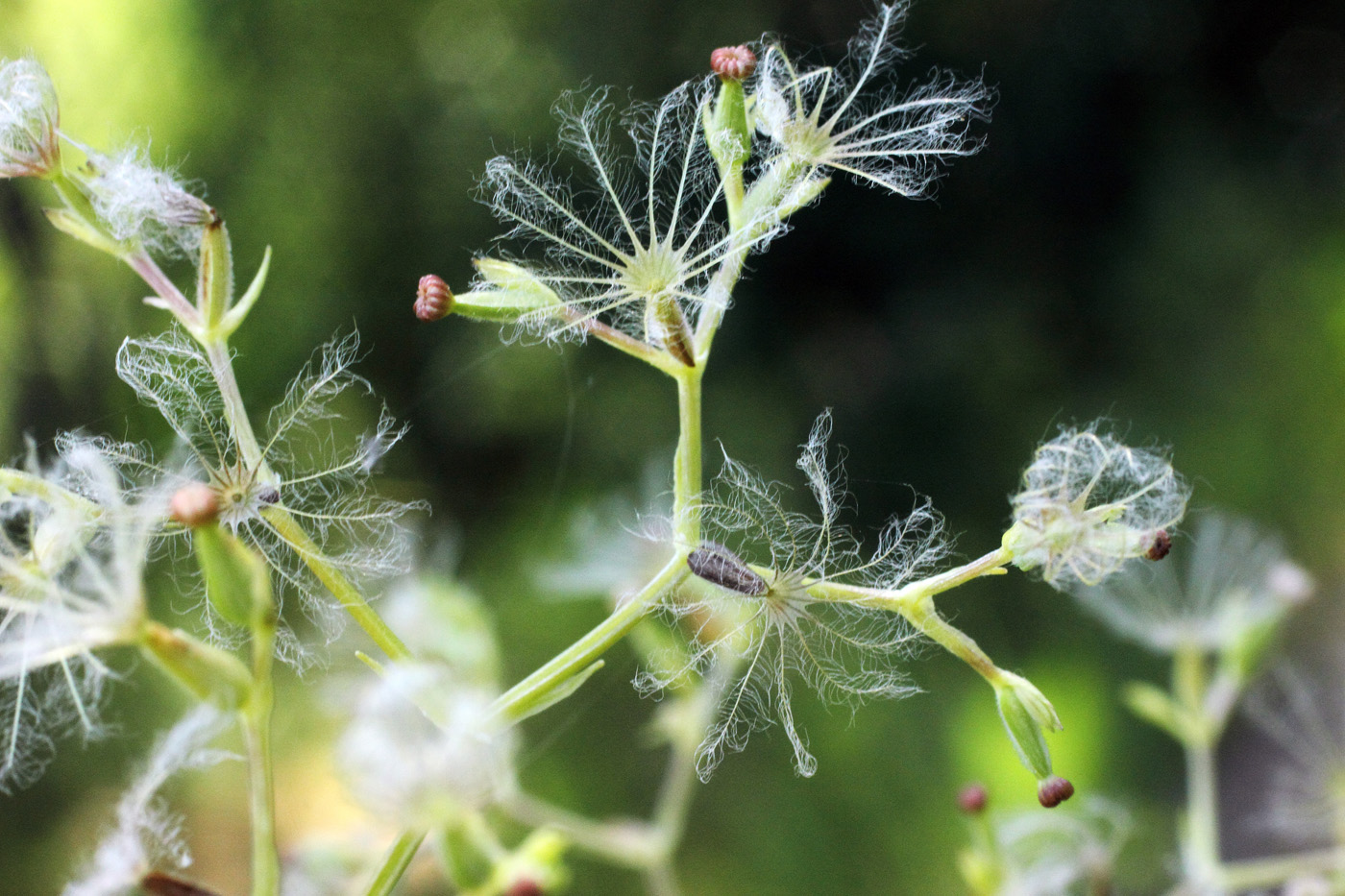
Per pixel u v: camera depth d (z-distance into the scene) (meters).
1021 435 0.54
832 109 0.17
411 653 0.17
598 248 0.17
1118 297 0.57
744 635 0.17
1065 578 0.17
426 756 0.16
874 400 0.54
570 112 0.17
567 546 0.23
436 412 0.49
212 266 0.17
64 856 0.34
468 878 0.17
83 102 0.45
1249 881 0.20
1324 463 0.53
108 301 0.41
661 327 0.17
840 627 0.17
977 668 0.16
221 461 0.17
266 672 0.16
